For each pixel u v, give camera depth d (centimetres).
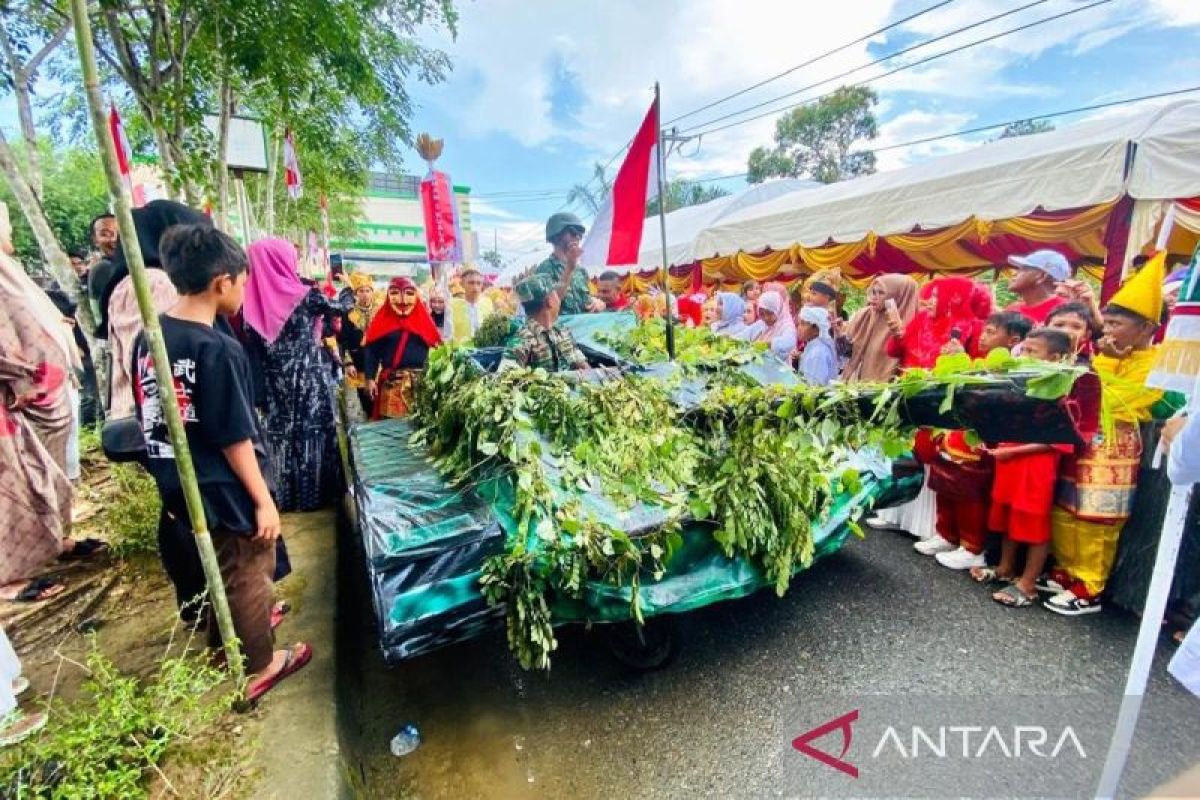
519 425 220
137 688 201
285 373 360
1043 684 233
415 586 178
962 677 239
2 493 243
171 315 180
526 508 193
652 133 335
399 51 629
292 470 367
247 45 409
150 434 183
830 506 257
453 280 800
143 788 159
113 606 261
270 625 206
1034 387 153
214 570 177
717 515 223
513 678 252
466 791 195
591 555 189
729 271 1070
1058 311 302
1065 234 532
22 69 410
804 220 750
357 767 189
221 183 486
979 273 816
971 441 178
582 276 500
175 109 400
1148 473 265
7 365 241
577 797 192
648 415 249
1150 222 447
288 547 320
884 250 829
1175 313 161
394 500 211
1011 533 291
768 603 299
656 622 248
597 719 226
